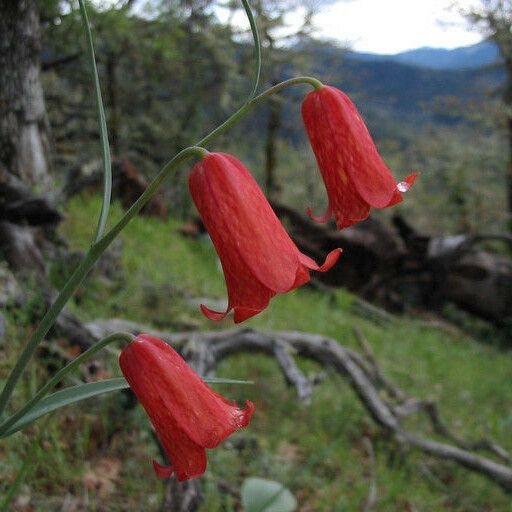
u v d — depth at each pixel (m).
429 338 0.63
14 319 0.31
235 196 0.12
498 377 0.58
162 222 0.66
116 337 0.13
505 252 1.09
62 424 0.26
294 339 0.35
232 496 0.26
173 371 0.12
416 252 0.75
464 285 0.74
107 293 0.40
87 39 0.12
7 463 0.23
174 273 0.50
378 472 0.31
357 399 0.38
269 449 0.31
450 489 0.33
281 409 0.35
